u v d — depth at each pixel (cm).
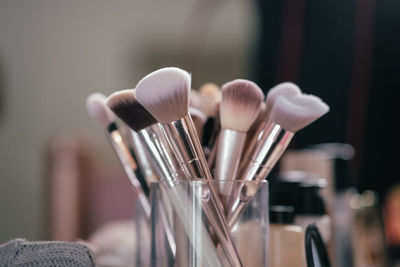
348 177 80
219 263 44
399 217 102
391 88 123
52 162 225
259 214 47
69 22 280
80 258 42
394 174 119
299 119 46
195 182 44
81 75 280
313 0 127
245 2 274
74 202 215
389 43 123
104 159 271
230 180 45
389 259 87
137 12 283
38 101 278
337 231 77
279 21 128
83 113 278
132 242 82
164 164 47
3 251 43
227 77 277
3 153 276
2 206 273
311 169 81
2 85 275
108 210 203
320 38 126
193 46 280
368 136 122
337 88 125
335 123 122
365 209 84
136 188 56
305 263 56
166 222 47
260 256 47
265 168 48
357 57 124
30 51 278
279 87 50
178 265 45
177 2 283
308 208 61
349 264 77
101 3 281
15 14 278
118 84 282
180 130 44
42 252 42
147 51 284
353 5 125
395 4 123
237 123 46
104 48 281
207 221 44
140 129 48
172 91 43
